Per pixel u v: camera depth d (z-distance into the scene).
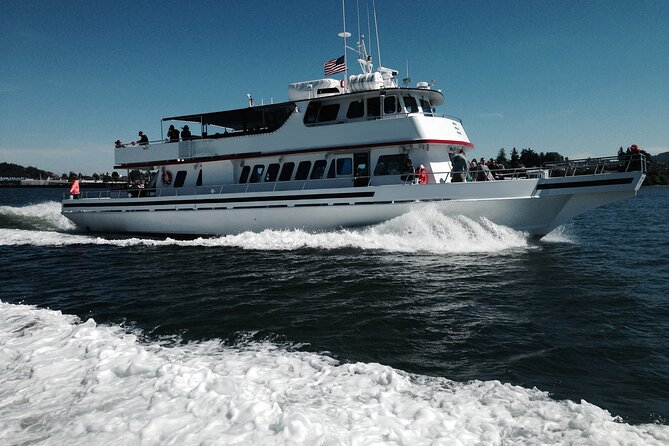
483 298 8.84
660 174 116.75
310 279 10.60
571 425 4.04
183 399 4.19
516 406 4.42
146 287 10.29
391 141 14.73
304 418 3.70
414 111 15.59
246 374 5.08
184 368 4.90
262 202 16.42
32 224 25.28
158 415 3.97
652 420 4.34
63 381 4.91
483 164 15.62
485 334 6.77
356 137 15.20
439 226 14.21
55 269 12.91
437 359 5.81
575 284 9.96
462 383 5.05
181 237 18.50
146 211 18.89
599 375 5.39
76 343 6.16
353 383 4.92
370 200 14.77
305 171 16.42
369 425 3.90
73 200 20.70
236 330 7.01
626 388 5.05
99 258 14.54
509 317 7.64
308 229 15.92
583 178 13.25
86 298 9.42
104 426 3.81
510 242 14.34
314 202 15.59
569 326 7.17
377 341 6.48
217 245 15.98
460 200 13.87
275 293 9.40
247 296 9.18
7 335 6.74
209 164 18.22
